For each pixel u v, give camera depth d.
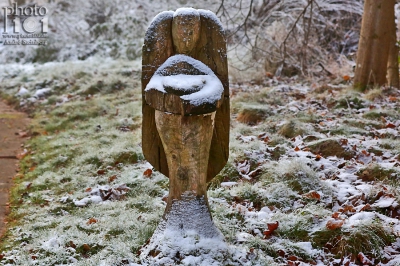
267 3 12.46
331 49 11.91
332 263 3.99
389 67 8.99
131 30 15.36
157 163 4.11
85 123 8.64
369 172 5.38
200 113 3.59
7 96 11.59
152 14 15.58
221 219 4.62
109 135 7.67
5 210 5.64
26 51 14.93
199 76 3.71
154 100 3.65
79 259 4.21
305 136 6.66
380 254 4.02
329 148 6.14
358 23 12.21
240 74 10.86
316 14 11.48
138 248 4.16
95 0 16.38
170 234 3.85
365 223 4.23
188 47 3.73
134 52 14.28
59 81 11.74
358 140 6.38
